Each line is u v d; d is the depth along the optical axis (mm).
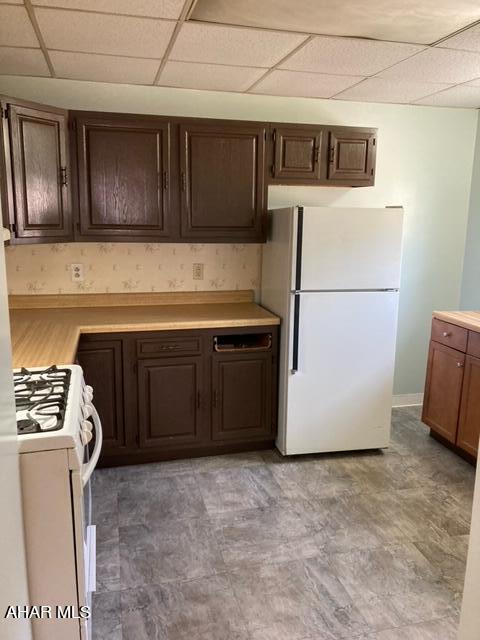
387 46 2459
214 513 2662
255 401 3285
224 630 1907
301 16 2088
